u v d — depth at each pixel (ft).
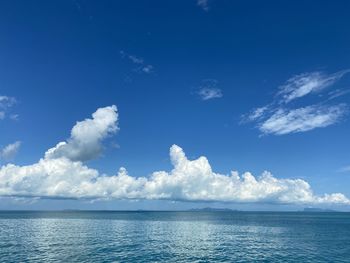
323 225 407.85
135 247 193.98
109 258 158.20
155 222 450.71
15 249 181.37
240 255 171.63
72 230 304.30
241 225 401.70
